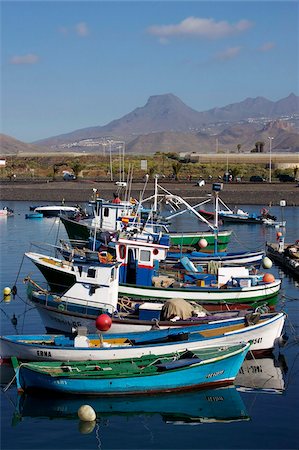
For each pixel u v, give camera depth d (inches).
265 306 1045.2
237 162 6008.9
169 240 1579.7
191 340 848.9
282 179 4510.3
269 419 725.9
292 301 1277.1
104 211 1653.5
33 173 5285.4
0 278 1529.3
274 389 813.2
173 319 931.3
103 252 1165.7
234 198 3695.9
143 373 775.7
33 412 745.0
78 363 800.9
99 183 4239.7
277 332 932.6
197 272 1237.7
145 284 1139.9
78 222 1736.0
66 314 989.2
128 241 1138.7
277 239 2079.2
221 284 1153.4
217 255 1489.9
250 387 820.6
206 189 3843.5
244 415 736.3
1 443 667.4
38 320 1134.4
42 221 2940.5
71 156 6968.5
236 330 884.6
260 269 1658.5
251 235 2416.3
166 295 1098.7
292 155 5969.5
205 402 773.9
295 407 757.3
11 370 874.1
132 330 931.3
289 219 2979.8
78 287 1000.9
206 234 1818.4
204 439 678.5
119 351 826.8
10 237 2351.1
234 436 684.7
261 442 671.1
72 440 674.2
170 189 3853.3
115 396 780.6
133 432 695.7
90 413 719.1
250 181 4387.3
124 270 1143.6
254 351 920.3
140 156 6884.8
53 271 1018.1
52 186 4215.1
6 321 1128.2
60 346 836.0
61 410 751.7
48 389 785.6
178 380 789.9
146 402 775.7
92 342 855.1
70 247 1403.8
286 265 1689.2
